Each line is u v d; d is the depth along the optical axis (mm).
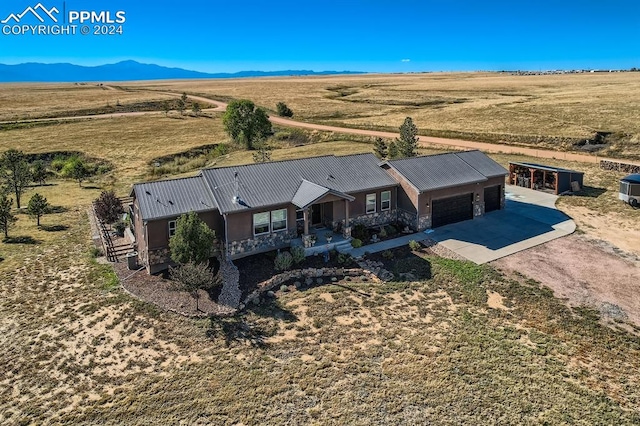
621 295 19531
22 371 15180
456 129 62938
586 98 78500
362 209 26891
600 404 13352
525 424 12539
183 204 22609
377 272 22094
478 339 16656
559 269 22016
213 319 18172
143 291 20328
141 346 16484
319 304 19328
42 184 45312
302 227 25141
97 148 61625
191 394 13914
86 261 23969
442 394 13742
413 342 16547
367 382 14359
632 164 40531
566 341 16562
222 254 23375
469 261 23078
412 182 26922
